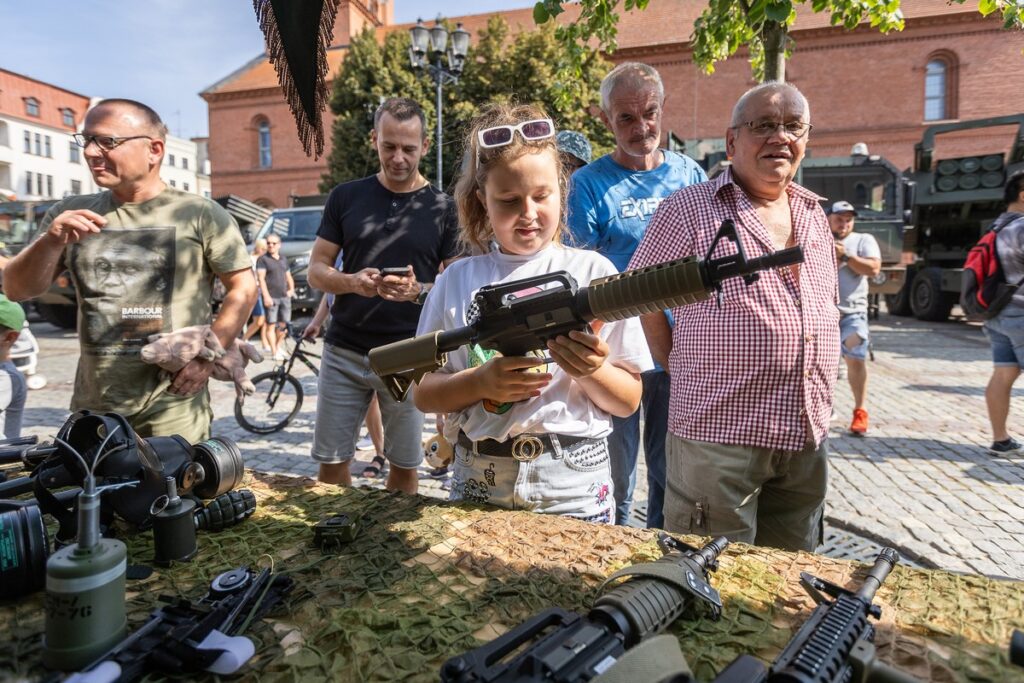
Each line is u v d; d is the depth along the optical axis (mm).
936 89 25469
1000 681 815
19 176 51625
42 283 2070
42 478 1215
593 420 1554
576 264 1588
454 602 1003
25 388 3660
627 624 851
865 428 5070
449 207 2873
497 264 1607
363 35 20547
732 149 2088
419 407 1504
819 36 25734
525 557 1146
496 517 1327
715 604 949
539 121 1410
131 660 830
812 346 1885
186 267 2211
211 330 2164
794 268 1920
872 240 4961
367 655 874
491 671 753
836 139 25922
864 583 1000
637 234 2781
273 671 845
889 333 11469
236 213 13008
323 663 857
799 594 1032
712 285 965
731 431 1910
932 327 12328
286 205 31875
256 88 31625
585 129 18453
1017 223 4293
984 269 4410
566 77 4914
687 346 2023
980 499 3754
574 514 1515
